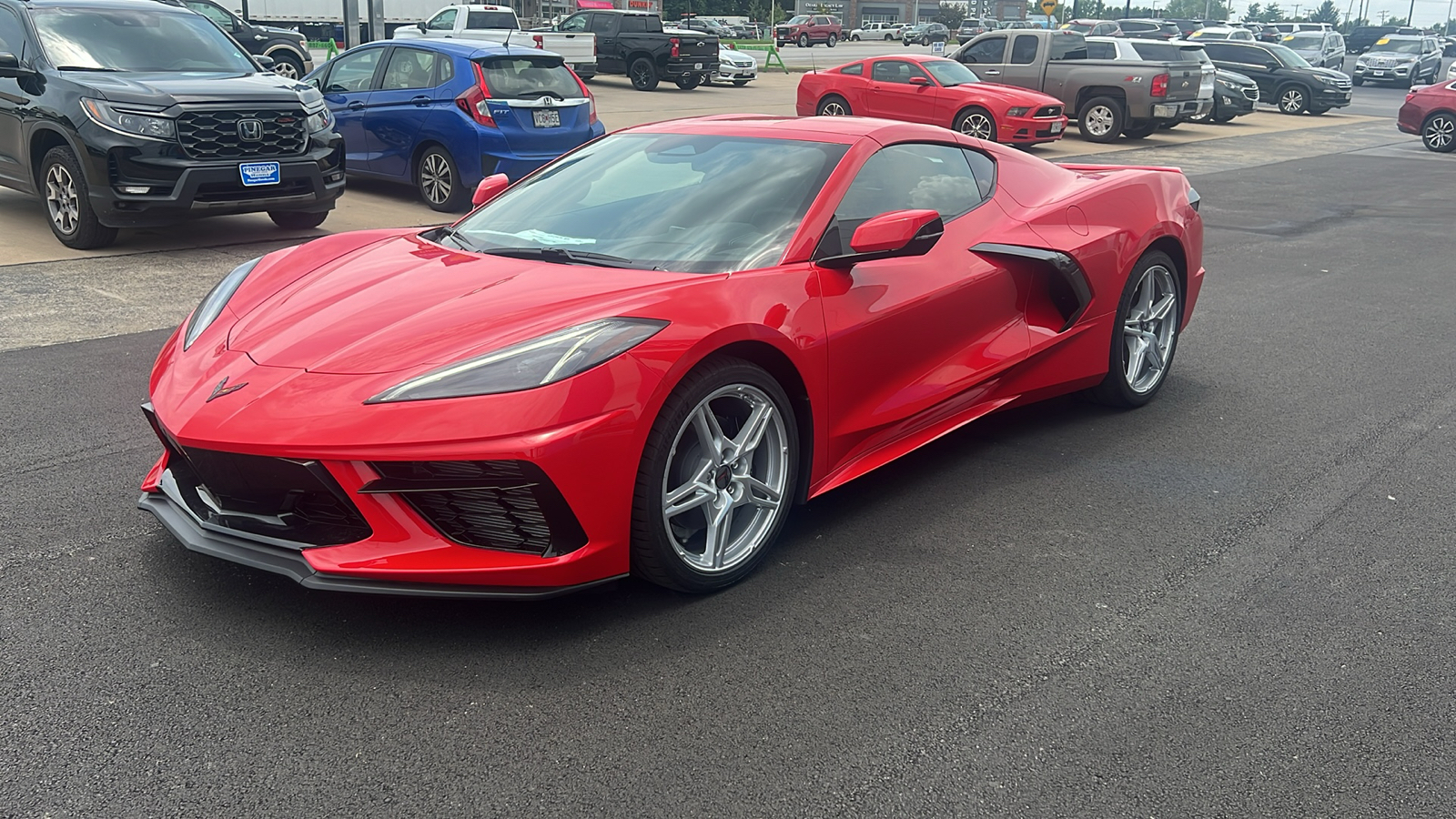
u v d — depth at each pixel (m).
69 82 7.12
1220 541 3.30
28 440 3.90
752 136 3.70
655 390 2.58
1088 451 4.09
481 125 9.14
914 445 3.60
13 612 2.70
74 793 2.05
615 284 2.90
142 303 5.98
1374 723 2.37
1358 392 4.93
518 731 2.28
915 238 3.01
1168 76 17.45
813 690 2.46
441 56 9.47
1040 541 3.28
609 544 2.60
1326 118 25.03
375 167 10.05
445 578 2.51
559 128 9.62
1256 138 19.62
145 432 4.02
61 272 6.68
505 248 3.30
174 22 8.27
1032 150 16.27
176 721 2.29
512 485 2.46
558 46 23.53
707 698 2.41
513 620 2.74
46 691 2.38
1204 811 2.08
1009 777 2.16
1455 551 3.26
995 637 2.71
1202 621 2.81
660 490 2.67
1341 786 2.15
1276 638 2.73
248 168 7.43
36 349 5.04
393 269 3.22
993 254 3.78
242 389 2.64
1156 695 2.46
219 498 2.69
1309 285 7.39
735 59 27.39
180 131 7.12
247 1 26.06
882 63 16.94
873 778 2.15
